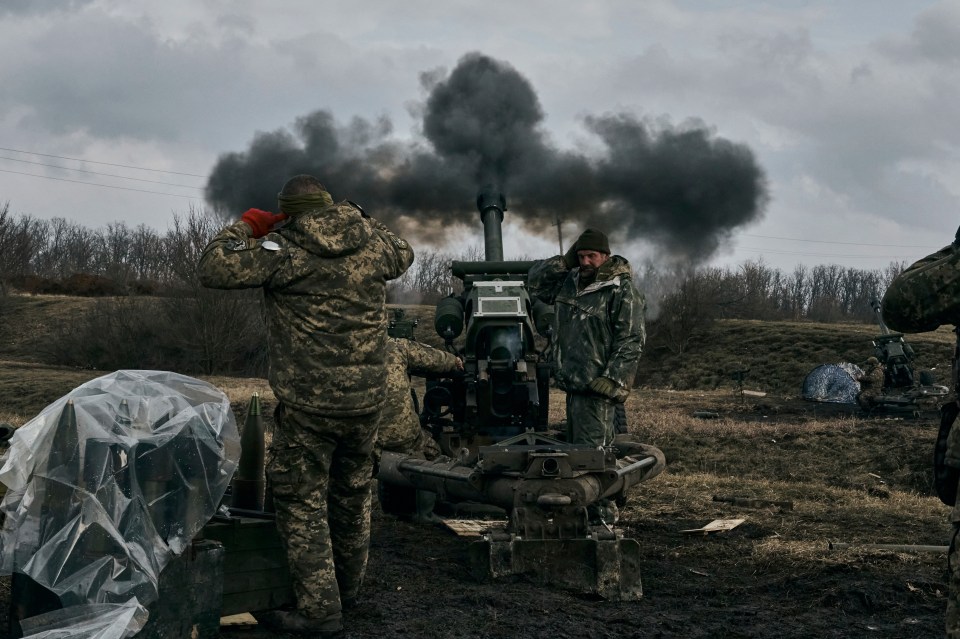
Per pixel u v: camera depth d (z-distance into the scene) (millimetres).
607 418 6555
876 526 7562
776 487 10008
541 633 4258
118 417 3426
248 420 4594
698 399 25797
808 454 13297
